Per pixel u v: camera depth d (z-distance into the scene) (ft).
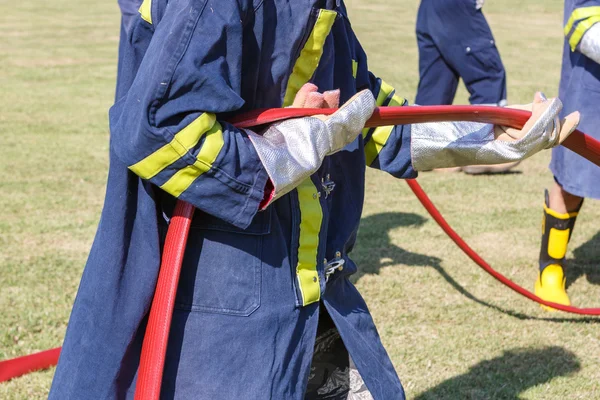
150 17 6.40
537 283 15.29
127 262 6.39
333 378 7.75
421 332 13.65
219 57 5.81
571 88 13.92
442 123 7.48
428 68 24.99
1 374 11.85
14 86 38.93
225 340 6.26
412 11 75.15
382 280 15.80
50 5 78.69
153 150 5.72
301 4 6.29
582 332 13.85
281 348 6.42
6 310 14.10
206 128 5.73
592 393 11.84
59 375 6.54
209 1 5.80
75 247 17.53
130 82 6.59
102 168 24.38
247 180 5.89
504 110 6.98
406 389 11.74
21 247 17.40
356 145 7.38
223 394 6.22
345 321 7.14
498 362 12.67
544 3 80.48
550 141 7.11
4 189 21.83
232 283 6.29
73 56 49.06
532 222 19.86
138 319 6.34
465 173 24.76
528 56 49.96
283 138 6.05
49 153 26.05
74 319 6.57
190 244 6.33
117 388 6.45
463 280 15.93
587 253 17.83
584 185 13.73
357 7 77.30
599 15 12.85
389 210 20.67
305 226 6.68
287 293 6.49
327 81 6.95
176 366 6.27
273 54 6.31
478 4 23.76
